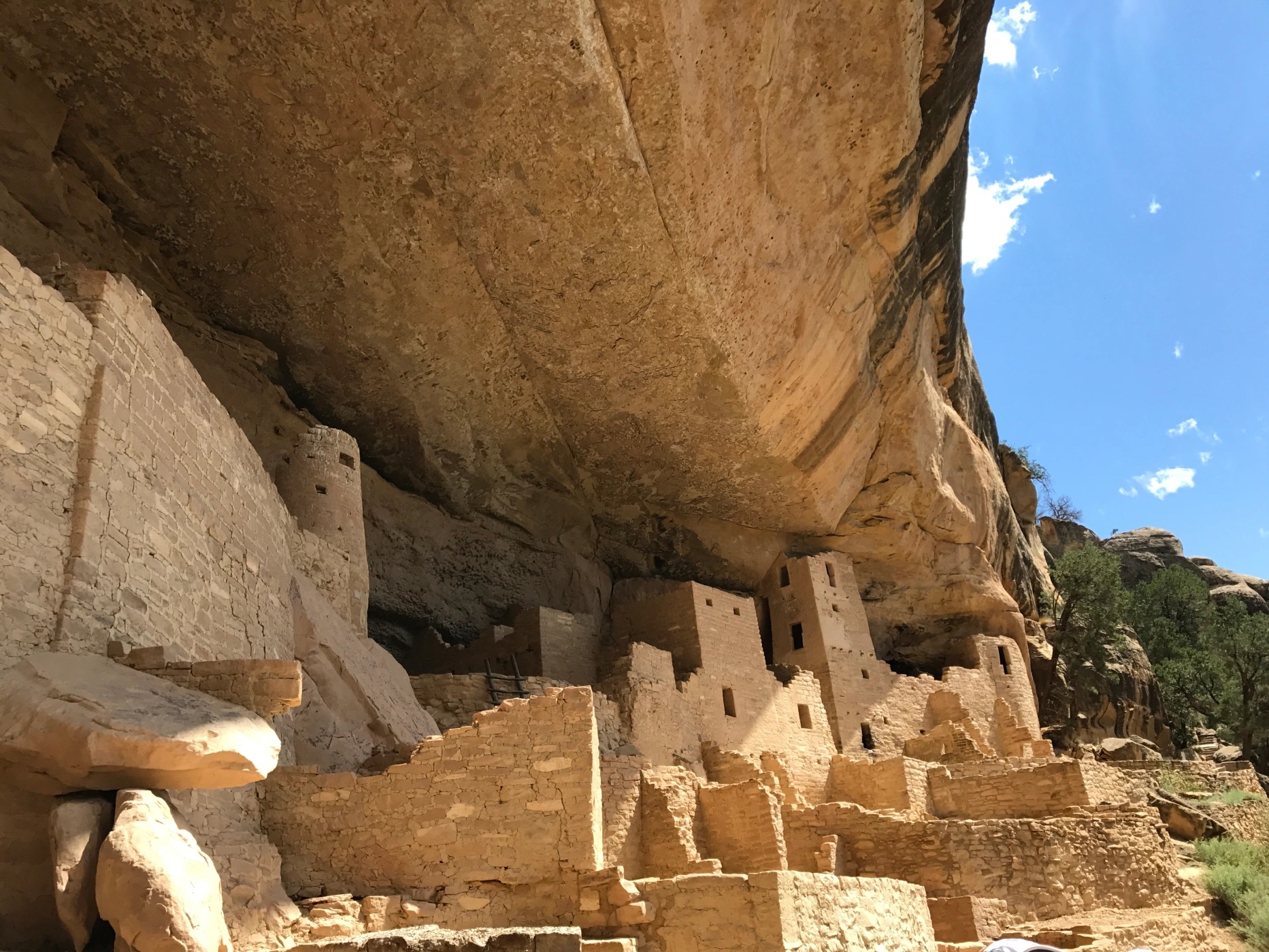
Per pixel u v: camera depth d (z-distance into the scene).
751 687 20.28
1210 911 15.63
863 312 19.75
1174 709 37.97
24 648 6.71
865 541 25.75
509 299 15.64
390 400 17.42
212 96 12.31
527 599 21.17
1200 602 45.88
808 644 23.45
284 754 10.45
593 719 9.30
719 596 20.83
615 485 21.39
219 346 15.38
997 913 12.45
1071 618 33.75
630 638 20.70
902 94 15.86
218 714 6.84
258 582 11.12
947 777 17.17
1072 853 14.09
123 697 6.50
